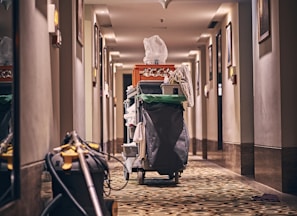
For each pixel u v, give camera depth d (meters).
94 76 11.30
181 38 15.77
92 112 10.77
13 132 3.34
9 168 3.24
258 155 9.10
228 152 12.30
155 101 8.77
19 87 3.41
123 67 22.94
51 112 5.17
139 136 8.77
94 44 11.51
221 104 13.96
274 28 7.89
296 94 7.57
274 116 7.91
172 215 5.79
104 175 4.38
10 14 3.38
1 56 3.37
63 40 6.71
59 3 6.71
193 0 10.83
